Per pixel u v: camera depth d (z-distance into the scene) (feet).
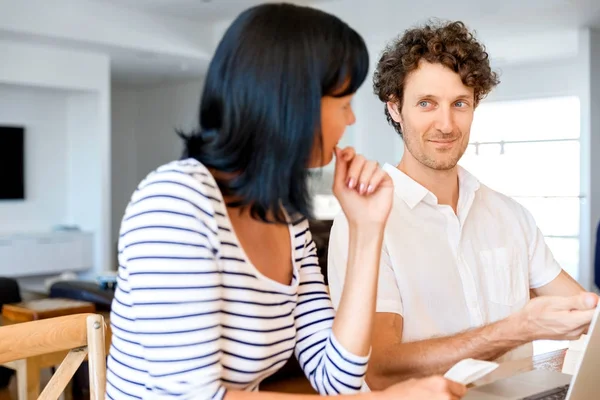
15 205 24.35
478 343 4.11
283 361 3.30
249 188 2.88
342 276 4.71
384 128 25.18
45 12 20.62
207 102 2.90
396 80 4.91
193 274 2.71
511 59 22.43
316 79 2.79
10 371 13.14
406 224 4.87
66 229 24.64
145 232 2.73
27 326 3.72
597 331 3.23
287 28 2.80
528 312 4.00
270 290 3.15
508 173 23.82
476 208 5.14
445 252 4.89
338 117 2.98
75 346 3.91
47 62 22.62
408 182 4.95
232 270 2.94
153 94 31.73
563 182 22.53
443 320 4.83
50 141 25.12
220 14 23.36
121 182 32.22
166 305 2.67
